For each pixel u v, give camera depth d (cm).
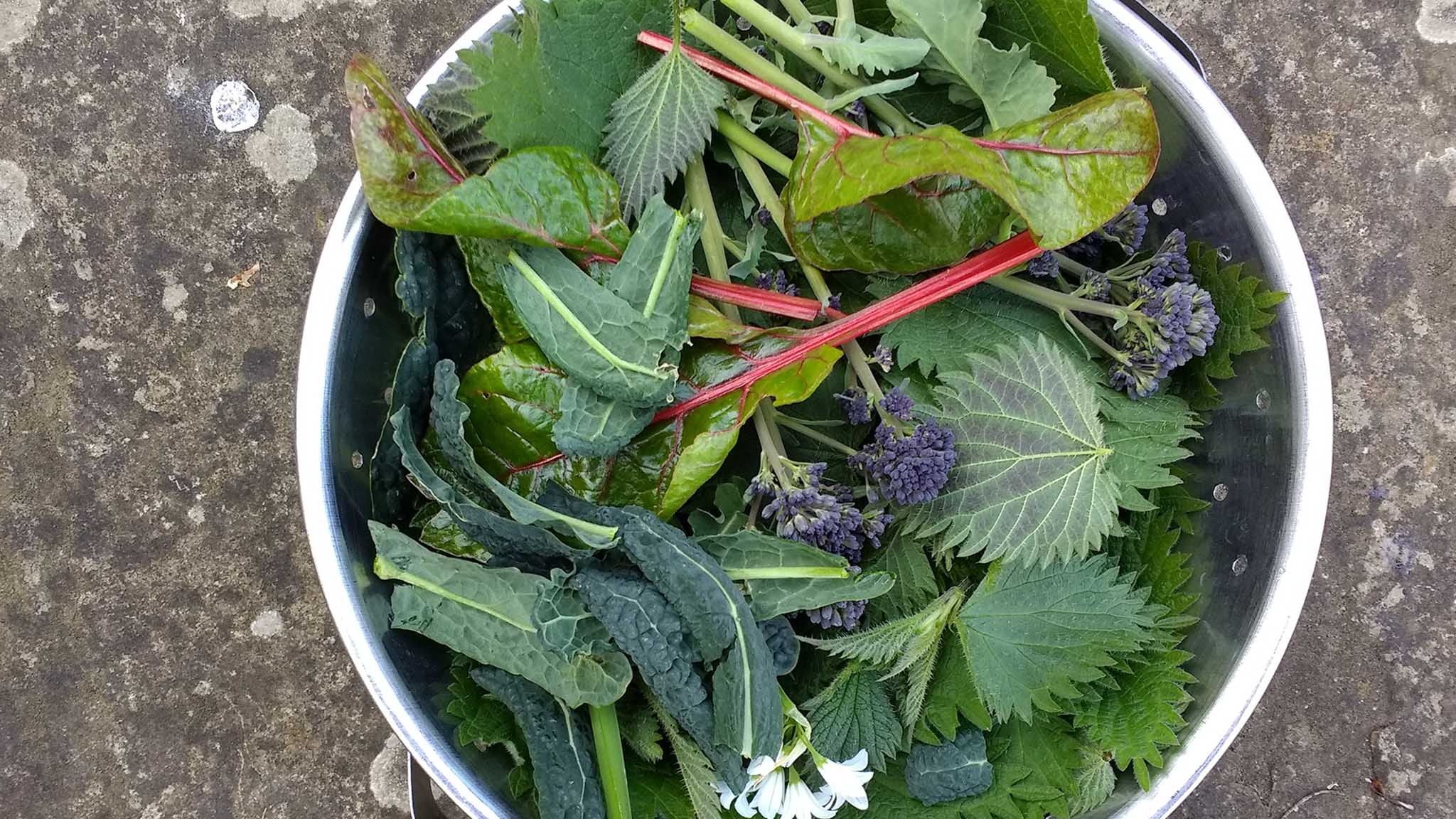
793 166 35
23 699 51
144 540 51
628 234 34
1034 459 36
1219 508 38
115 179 50
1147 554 38
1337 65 50
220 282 50
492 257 34
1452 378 50
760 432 36
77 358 50
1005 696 36
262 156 50
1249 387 37
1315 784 51
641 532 33
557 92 35
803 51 35
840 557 34
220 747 51
